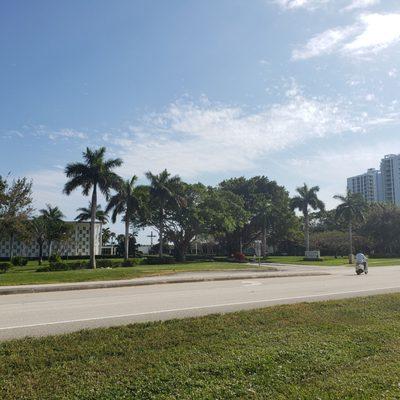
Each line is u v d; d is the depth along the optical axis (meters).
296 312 10.95
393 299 13.61
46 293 18.30
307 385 5.88
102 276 25.70
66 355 6.89
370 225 88.69
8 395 5.27
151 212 64.69
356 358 7.21
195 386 5.70
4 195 39.09
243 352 7.16
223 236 88.06
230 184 91.88
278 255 105.38
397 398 5.44
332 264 53.84
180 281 23.80
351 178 130.12
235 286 20.47
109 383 5.71
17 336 8.62
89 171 47.22
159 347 7.49
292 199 82.19
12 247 83.75
